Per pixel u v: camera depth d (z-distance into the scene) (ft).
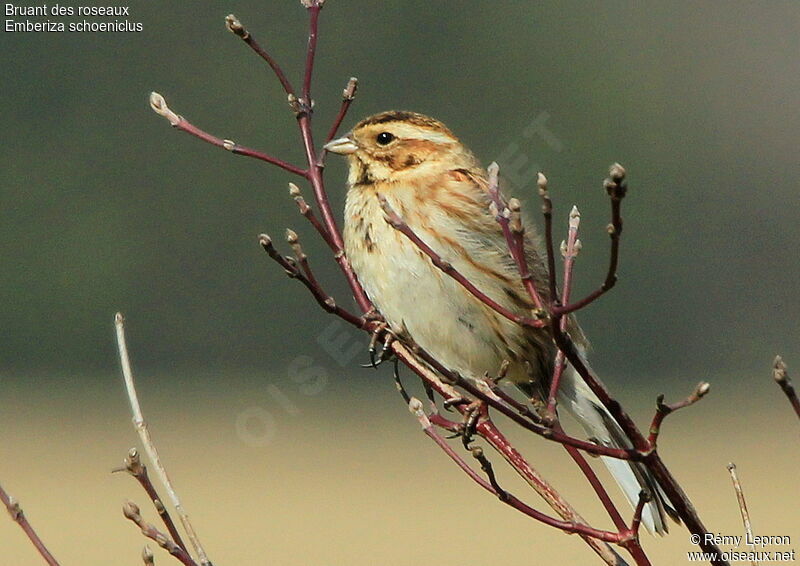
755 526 37.32
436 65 76.02
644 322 69.67
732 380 67.21
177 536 12.61
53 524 42.22
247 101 75.20
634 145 75.72
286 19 76.28
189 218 72.90
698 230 73.51
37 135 73.87
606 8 79.77
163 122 74.54
